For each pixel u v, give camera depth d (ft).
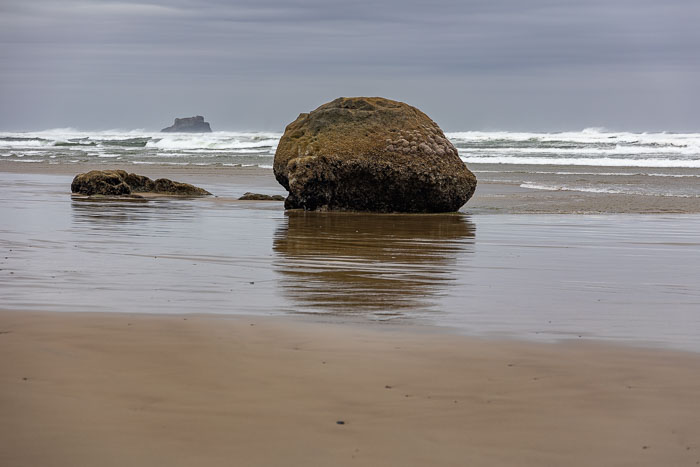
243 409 15.89
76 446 14.01
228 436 14.53
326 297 27.40
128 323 22.81
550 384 17.79
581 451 14.17
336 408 16.05
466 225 50.70
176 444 14.15
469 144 216.13
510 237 44.70
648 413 16.05
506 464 13.58
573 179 98.63
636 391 17.39
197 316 23.94
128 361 19.01
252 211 58.85
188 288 28.63
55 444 14.07
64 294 27.14
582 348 20.93
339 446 14.17
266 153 193.26
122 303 25.75
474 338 21.83
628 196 73.67
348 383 17.63
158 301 26.17
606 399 16.84
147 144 252.83
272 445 14.16
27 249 37.86
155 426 14.94
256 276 31.40
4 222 49.06
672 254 38.47
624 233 46.57
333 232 46.34
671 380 18.21
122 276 30.91
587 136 239.50
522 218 55.21
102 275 31.01
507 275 32.40
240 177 101.91
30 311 24.29
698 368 19.17
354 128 60.75
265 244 40.73
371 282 30.45
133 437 14.43
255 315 24.27
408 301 26.94
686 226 50.06
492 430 15.03
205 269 32.86
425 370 18.71
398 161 58.85
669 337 22.26
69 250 37.68
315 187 59.57
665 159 144.25
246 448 14.02
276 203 66.03
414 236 44.86
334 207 60.13
